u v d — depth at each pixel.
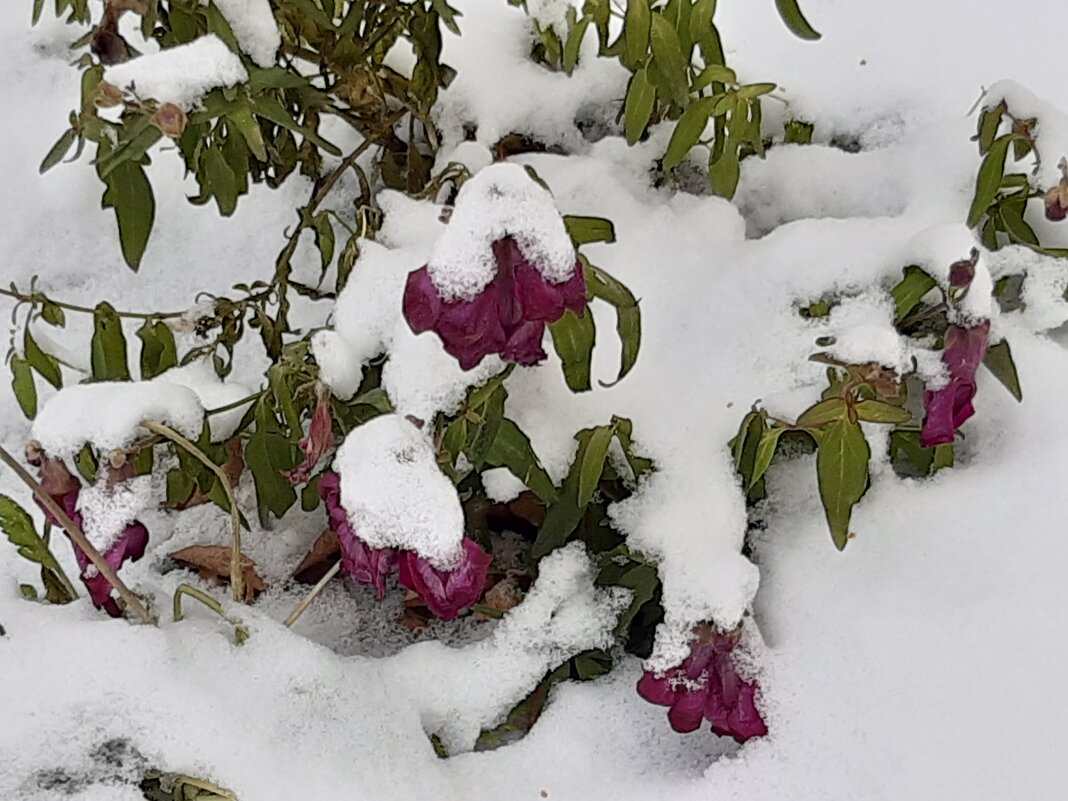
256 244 1.07
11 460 0.86
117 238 1.09
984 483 0.93
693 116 0.95
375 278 0.88
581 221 0.89
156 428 0.86
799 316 0.93
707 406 0.93
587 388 0.88
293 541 0.99
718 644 0.87
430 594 0.83
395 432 0.83
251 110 0.87
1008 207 0.97
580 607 0.92
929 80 1.08
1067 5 1.11
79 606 0.89
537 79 1.04
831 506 0.87
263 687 0.87
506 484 0.93
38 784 0.85
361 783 0.85
